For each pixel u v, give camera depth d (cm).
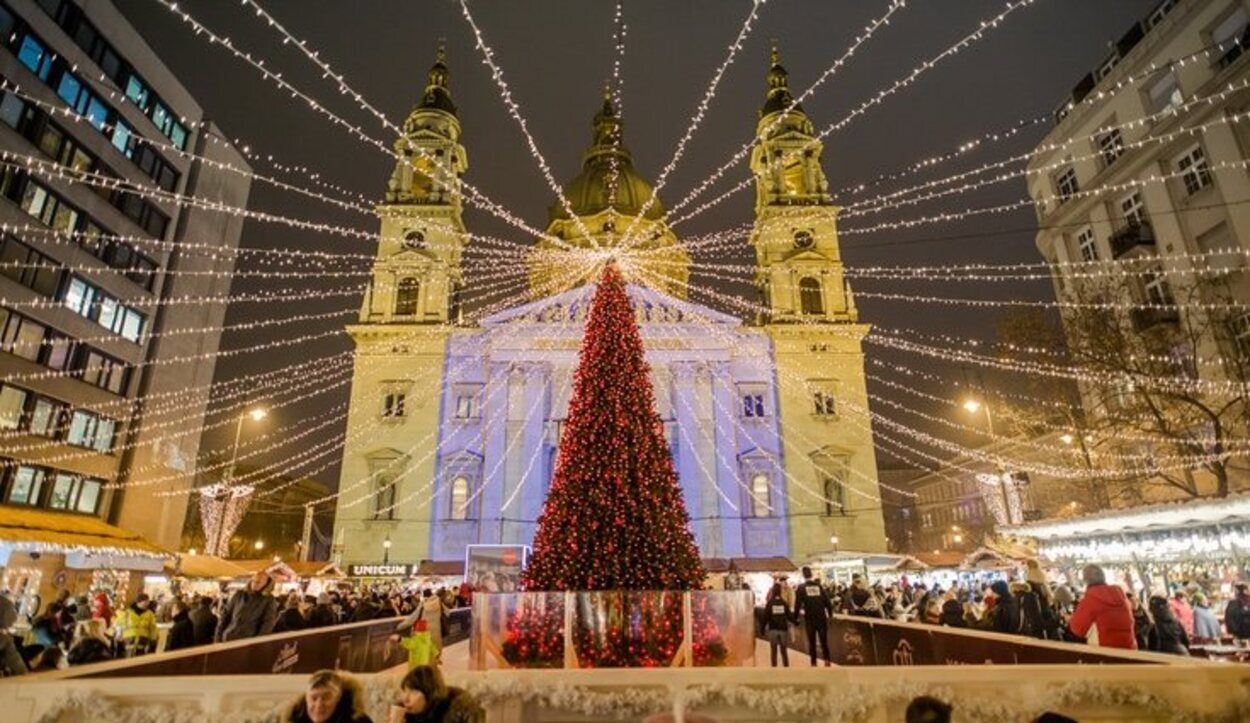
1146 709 679
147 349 3881
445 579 4322
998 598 1445
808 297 5416
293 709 566
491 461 4766
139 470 3747
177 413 4100
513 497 4697
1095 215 3472
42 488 3177
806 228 5538
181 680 667
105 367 3578
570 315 5238
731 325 5278
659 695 686
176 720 655
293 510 7362
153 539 3869
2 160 2959
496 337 5091
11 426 3033
